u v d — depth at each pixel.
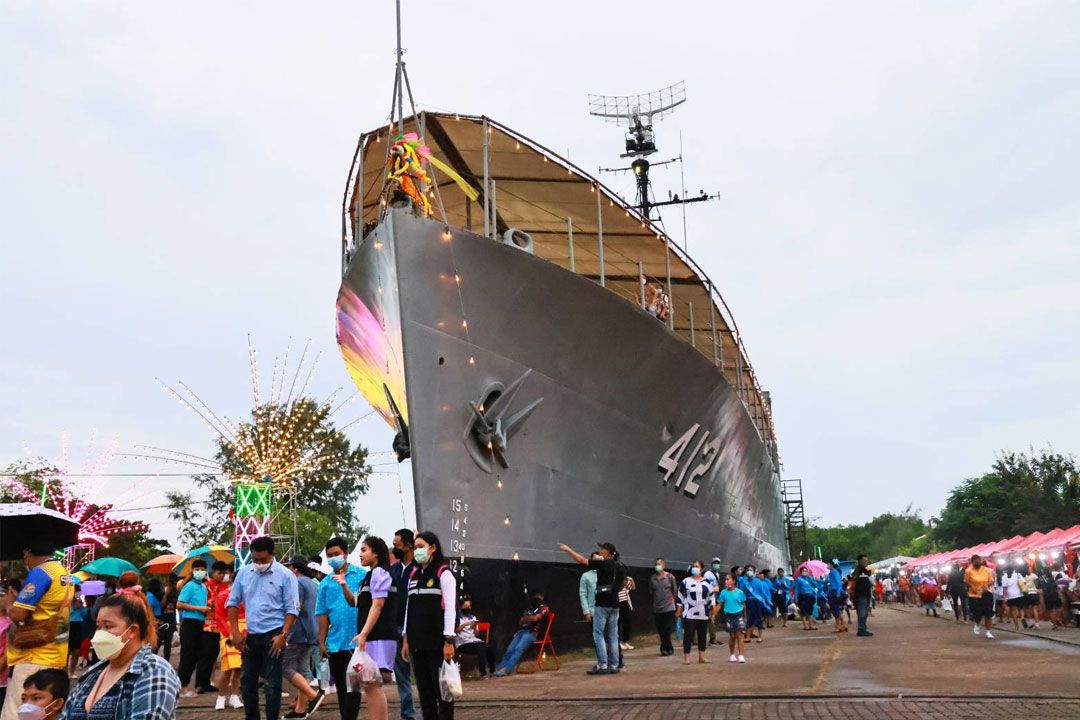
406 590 7.01
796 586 23.16
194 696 11.45
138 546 47.41
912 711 7.52
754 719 7.38
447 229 12.55
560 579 14.19
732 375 24.22
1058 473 53.00
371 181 16.19
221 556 15.98
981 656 12.60
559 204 16.62
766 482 26.44
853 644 16.03
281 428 33.66
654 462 16.66
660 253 18.20
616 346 15.00
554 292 13.74
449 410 12.62
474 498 12.84
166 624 14.00
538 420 13.98
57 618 6.64
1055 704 7.68
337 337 17.59
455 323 12.74
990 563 33.28
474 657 12.62
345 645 7.82
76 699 3.48
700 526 19.23
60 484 40.19
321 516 50.28
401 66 13.62
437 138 14.86
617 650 12.09
